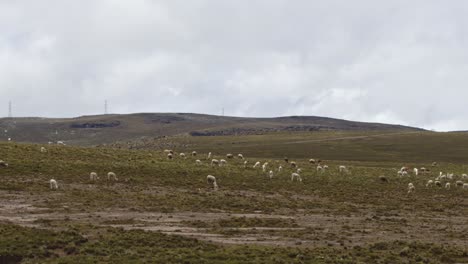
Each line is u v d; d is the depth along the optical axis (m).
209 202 50.72
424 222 46.19
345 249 32.44
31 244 29.44
